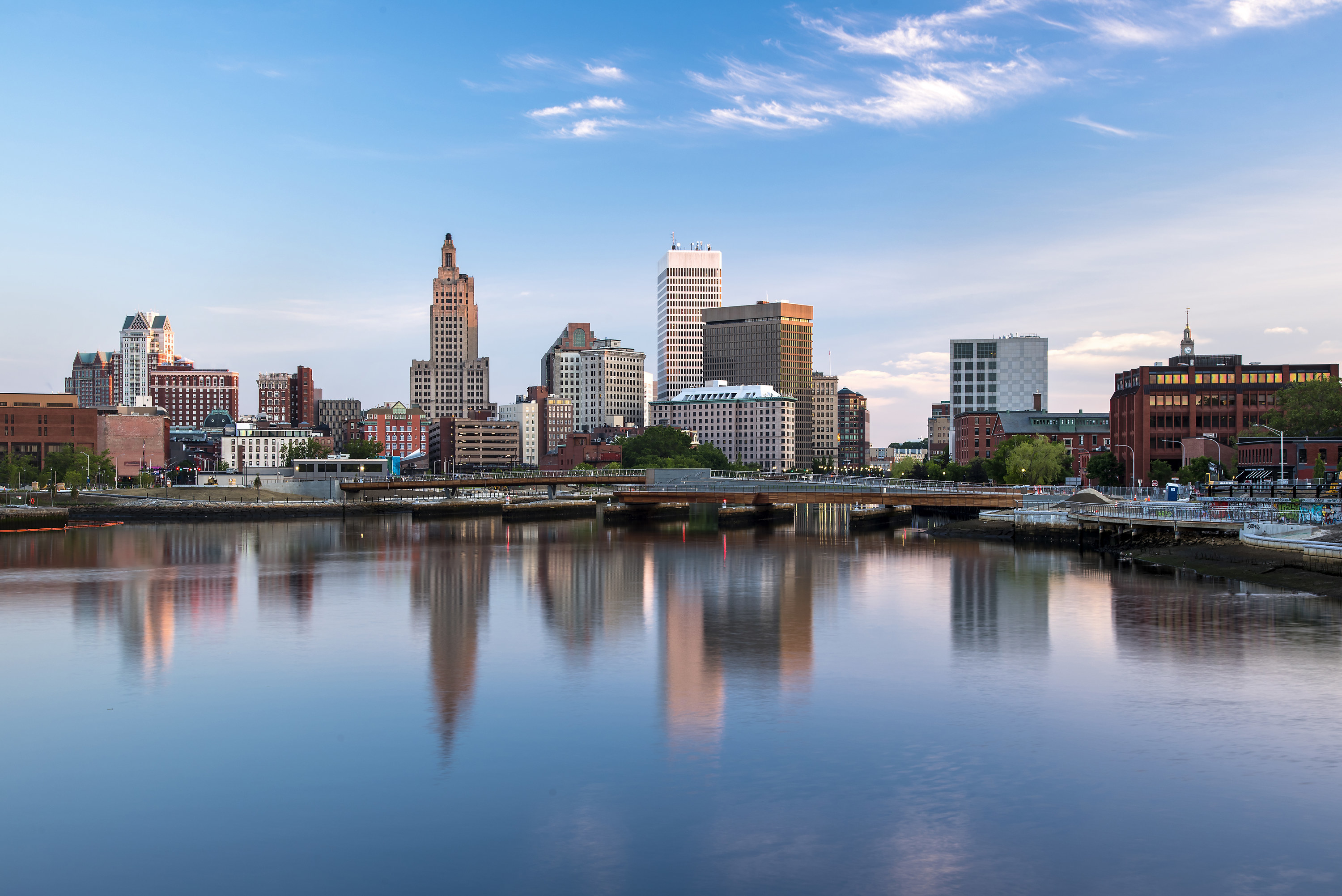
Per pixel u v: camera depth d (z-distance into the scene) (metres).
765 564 117.38
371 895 31.62
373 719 48.91
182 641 68.69
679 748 44.19
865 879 32.16
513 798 38.81
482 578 104.50
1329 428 177.25
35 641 68.62
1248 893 31.08
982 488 185.50
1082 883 31.83
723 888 31.77
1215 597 81.81
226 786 40.34
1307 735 44.81
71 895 31.77
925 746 44.06
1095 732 45.59
